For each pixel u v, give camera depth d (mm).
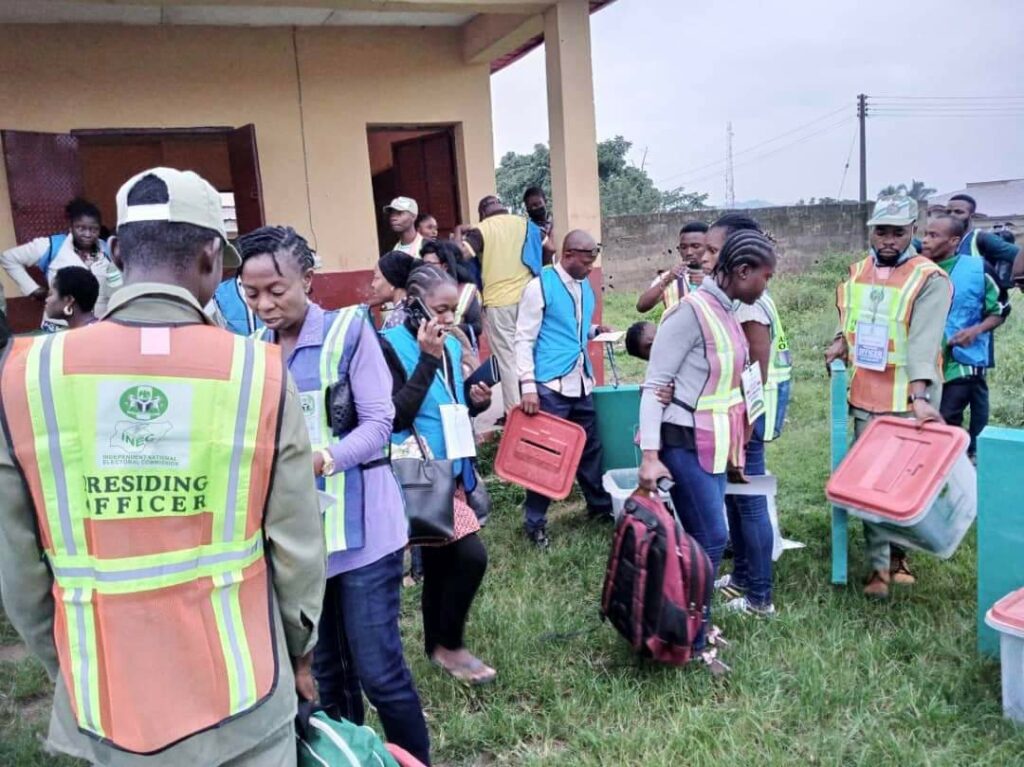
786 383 4520
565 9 7348
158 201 1613
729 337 3432
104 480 1503
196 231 1640
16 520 1517
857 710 3150
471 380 4141
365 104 8531
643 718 3184
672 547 3338
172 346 1545
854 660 3480
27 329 7070
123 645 1517
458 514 3312
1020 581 3279
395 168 9953
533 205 7855
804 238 19344
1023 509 3230
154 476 1520
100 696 1536
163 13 7422
